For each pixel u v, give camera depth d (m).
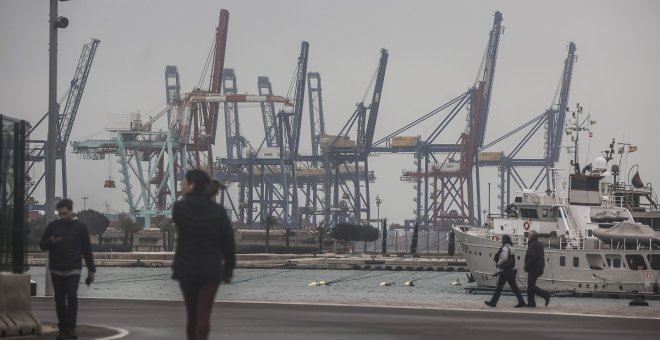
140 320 60.50
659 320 63.81
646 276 150.75
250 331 53.34
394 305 75.50
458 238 176.50
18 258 54.12
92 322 59.00
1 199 53.78
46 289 88.25
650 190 167.25
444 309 71.75
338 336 50.88
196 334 33.78
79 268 49.84
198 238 34.19
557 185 164.00
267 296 175.12
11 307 51.91
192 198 34.53
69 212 49.84
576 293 152.25
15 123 54.41
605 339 51.06
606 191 164.25
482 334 52.84
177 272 34.16
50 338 50.38
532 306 77.00
